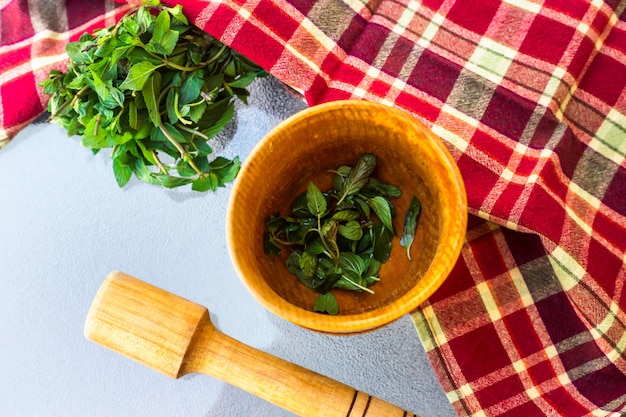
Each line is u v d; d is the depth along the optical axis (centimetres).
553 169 48
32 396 52
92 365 53
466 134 49
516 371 50
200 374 52
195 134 47
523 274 51
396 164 46
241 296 53
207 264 53
